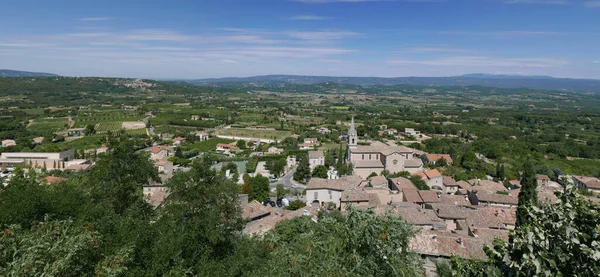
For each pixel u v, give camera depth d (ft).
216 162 544.62
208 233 120.88
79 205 139.33
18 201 123.13
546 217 46.88
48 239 77.77
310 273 71.61
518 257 46.14
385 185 330.95
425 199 274.77
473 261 55.42
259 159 547.49
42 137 645.51
